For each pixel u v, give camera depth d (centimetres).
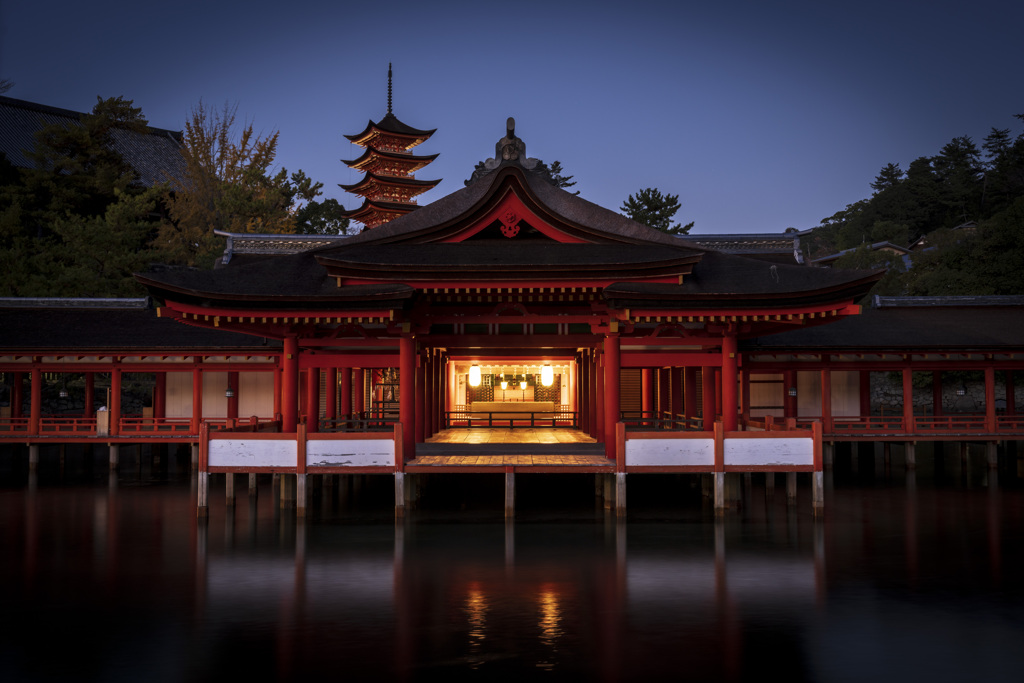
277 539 2272
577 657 1412
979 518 2614
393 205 6888
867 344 3684
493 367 4006
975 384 6062
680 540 2247
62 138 6919
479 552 2112
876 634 1525
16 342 3728
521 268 2523
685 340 2739
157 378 4119
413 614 1630
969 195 10000
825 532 2366
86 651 1444
